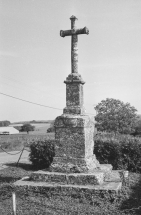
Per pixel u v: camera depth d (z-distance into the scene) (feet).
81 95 40.65
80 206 30.53
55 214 28.48
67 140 38.75
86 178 34.99
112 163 56.95
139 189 36.78
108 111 189.06
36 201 32.27
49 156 60.49
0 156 95.30
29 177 39.32
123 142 57.98
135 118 190.29
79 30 40.83
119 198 31.99
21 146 135.54
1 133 286.87
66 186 33.86
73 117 38.58
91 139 41.11
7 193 35.63
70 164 37.93
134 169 55.52
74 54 41.19
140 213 27.94
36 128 387.75
